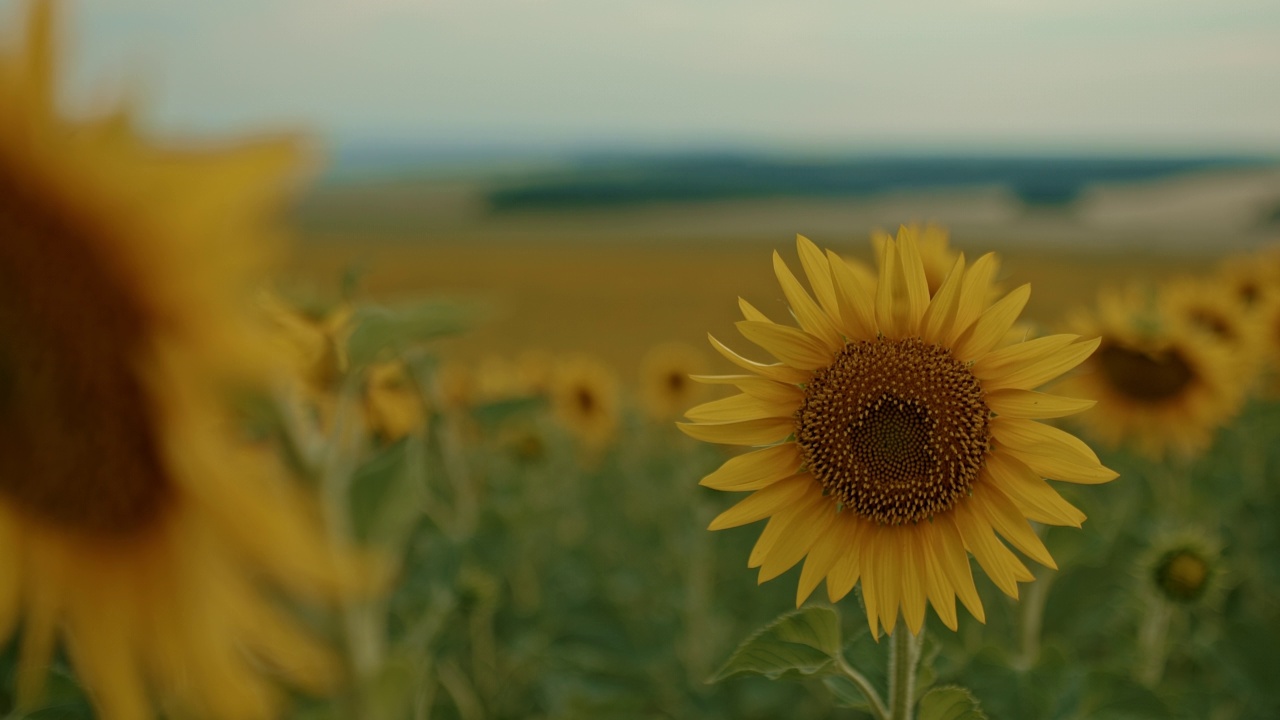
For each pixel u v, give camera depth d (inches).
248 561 22.6
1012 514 32.4
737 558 78.7
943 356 33.2
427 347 48.8
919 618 31.8
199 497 21.3
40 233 20.1
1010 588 32.1
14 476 22.7
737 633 71.1
